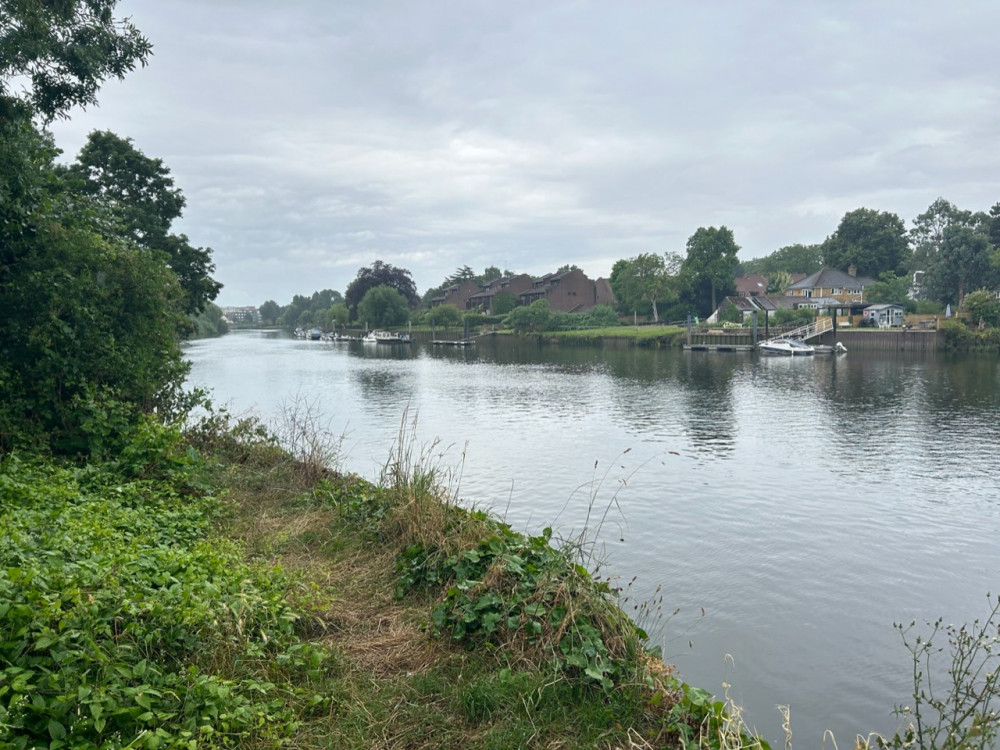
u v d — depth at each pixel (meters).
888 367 47.16
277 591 5.26
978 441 20.80
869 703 6.90
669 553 11.13
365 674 4.45
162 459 8.94
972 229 86.19
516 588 5.08
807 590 9.68
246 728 3.58
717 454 19.00
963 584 10.03
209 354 72.00
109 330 10.79
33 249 10.28
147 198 27.98
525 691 4.20
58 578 4.10
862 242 96.56
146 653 3.89
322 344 98.81
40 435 9.18
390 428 22.97
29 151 10.68
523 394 33.19
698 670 7.54
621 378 41.34
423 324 108.62
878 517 13.13
